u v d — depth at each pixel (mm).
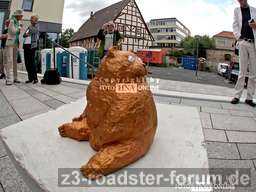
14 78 7715
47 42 15148
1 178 2627
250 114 4578
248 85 5246
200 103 5242
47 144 2494
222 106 5066
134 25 39594
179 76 27547
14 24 7211
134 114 2088
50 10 19844
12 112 4668
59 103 5266
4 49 7617
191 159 2283
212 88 15578
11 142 2539
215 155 3033
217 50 57844
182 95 5719
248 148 3230
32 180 2006
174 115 3447
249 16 4984
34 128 2893
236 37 5145
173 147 2482
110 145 2143
